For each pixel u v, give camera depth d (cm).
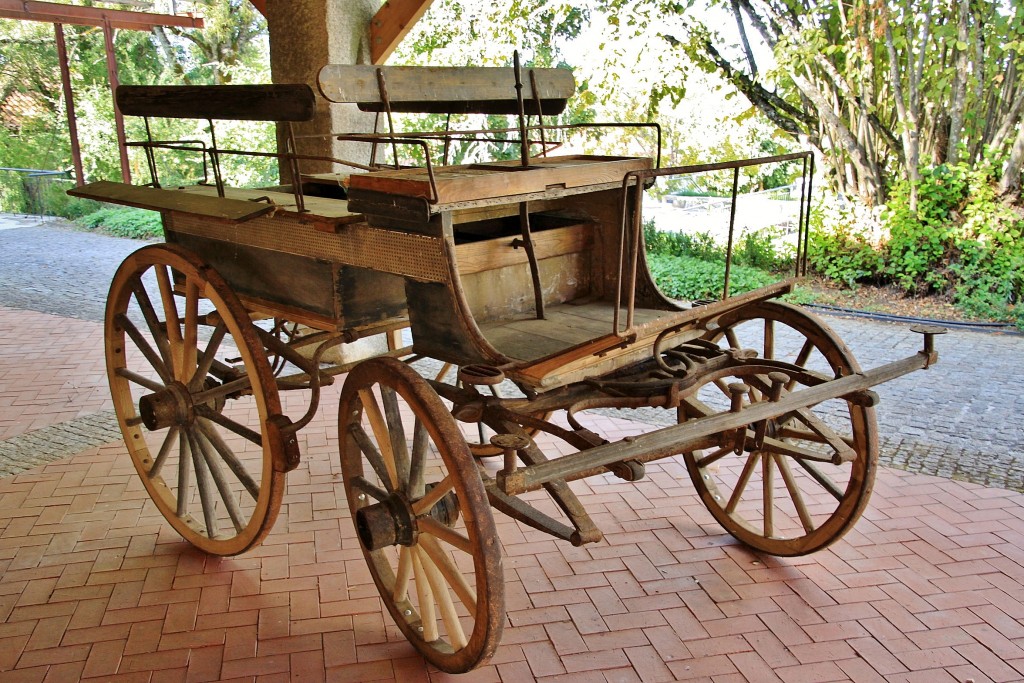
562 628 314
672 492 422
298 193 295
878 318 764
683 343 327
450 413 263
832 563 355
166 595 336
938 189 827
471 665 261
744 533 367
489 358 255
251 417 527
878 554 361
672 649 302
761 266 903
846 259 855
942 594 332
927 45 816
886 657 295
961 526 383
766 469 351
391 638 311
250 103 295
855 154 888
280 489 310
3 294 870
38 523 392
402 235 262
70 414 536
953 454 462
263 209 299
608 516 398
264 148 1447
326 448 478
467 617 325
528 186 268
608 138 1023
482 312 301
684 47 932
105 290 901
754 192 1129
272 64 597
